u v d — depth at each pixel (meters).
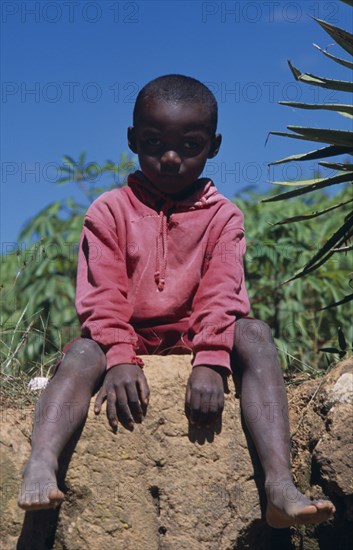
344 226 5.14
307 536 4.16
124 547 3.86
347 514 4.02
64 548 3.85
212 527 3.94
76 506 3.88
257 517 4.01
